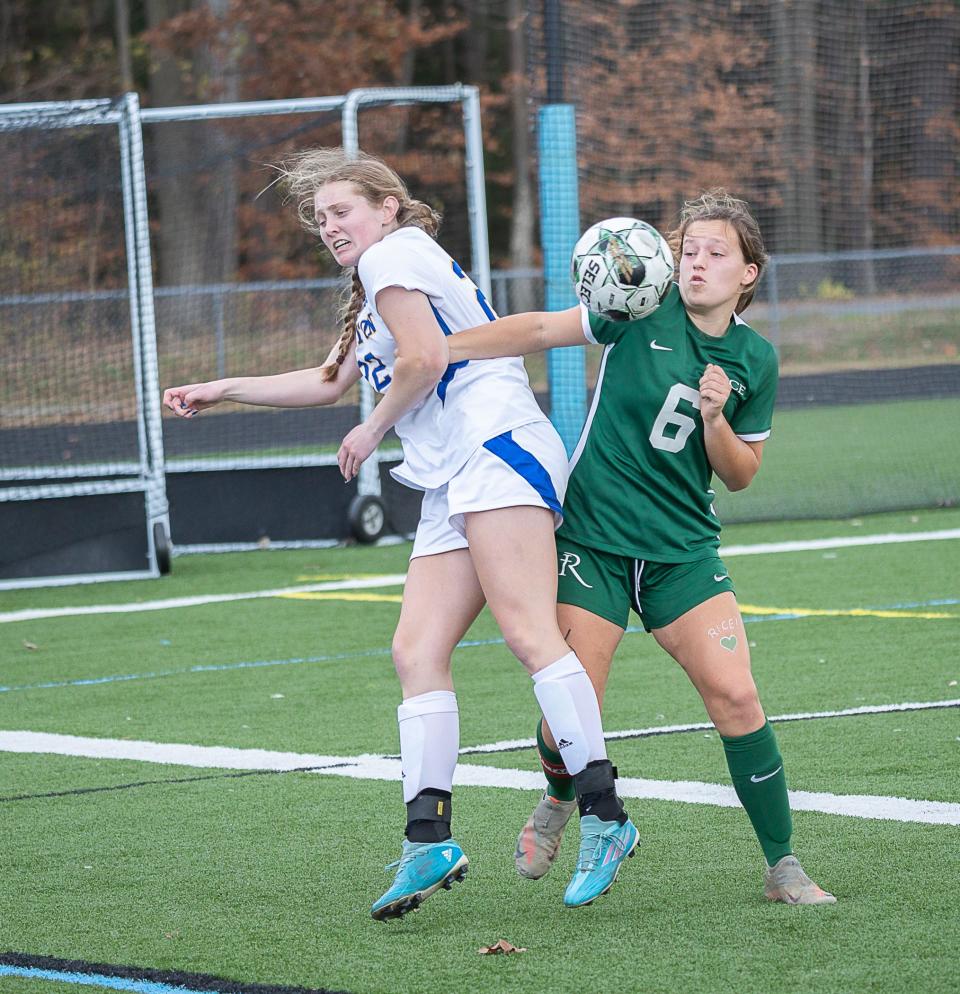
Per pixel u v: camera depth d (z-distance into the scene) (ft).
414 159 349.82
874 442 209.26
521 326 44.37
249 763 65.82
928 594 101.45
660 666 83.25
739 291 45.24
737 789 45.09
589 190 173.17
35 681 86.38
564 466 45.16
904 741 64.03
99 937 44.24
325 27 347.97
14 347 181.68
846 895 45.44
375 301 43.86
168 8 368.68
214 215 328.29
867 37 258.78
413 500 147.02
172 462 148.25
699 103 250.57
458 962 41.11
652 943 42.04
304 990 39.29
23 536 125.90
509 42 453.17
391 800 59.21
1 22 424.05
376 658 89.20
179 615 107.55
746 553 124.57
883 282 291.79
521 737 68.74
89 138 167.43
